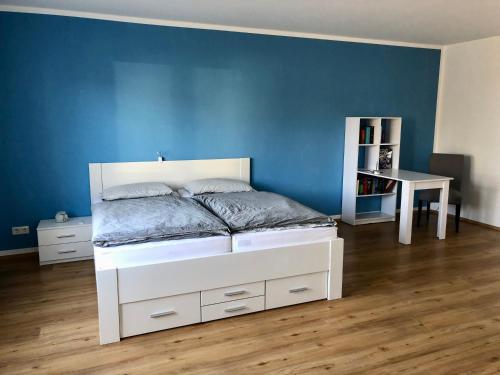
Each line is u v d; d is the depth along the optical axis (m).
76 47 3.93
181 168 4.46
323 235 3.07
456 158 5.24
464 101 5.49
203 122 4.54
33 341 2.50
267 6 3.66
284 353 2.39
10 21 3.71
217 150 4.65
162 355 2.36
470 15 3.96
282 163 5.02
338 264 3.07
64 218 3.94
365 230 5.01
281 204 3.41
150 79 4.24
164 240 2.66
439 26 4.46
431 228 5.12
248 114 4.73
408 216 4.42
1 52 3.72
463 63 5.47
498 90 5.02
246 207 3.32
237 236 2.80
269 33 4.68
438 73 5.80
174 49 4.29
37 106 3.89
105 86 4.09
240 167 4.74
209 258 2.66
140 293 2.51
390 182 5.42
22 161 3.93
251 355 2.37
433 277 3.55
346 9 3.75
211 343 2.49
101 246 2.51
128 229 2.64
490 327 2.71
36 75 3.85
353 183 5.18
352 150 5.16
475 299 3.12
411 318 2.82
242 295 2.80
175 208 3.23
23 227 4.01
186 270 2.60
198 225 2.77
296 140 5.04
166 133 4.39
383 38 5.19
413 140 5.81
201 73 4.44
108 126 4.15
